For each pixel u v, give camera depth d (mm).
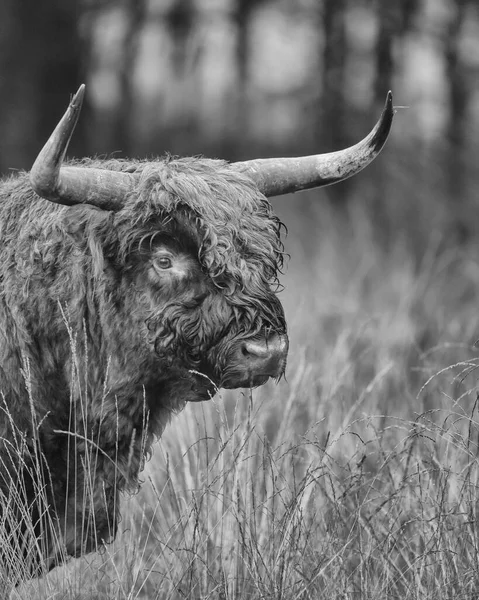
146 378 16141
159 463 20562
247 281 15148
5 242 16547
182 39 59469
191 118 60688
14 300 16094
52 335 16109
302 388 20625
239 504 16922
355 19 55000
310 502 17703
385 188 49531
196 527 15867
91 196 15258
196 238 15227
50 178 14539
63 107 57188
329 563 15547
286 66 58594
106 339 15977
